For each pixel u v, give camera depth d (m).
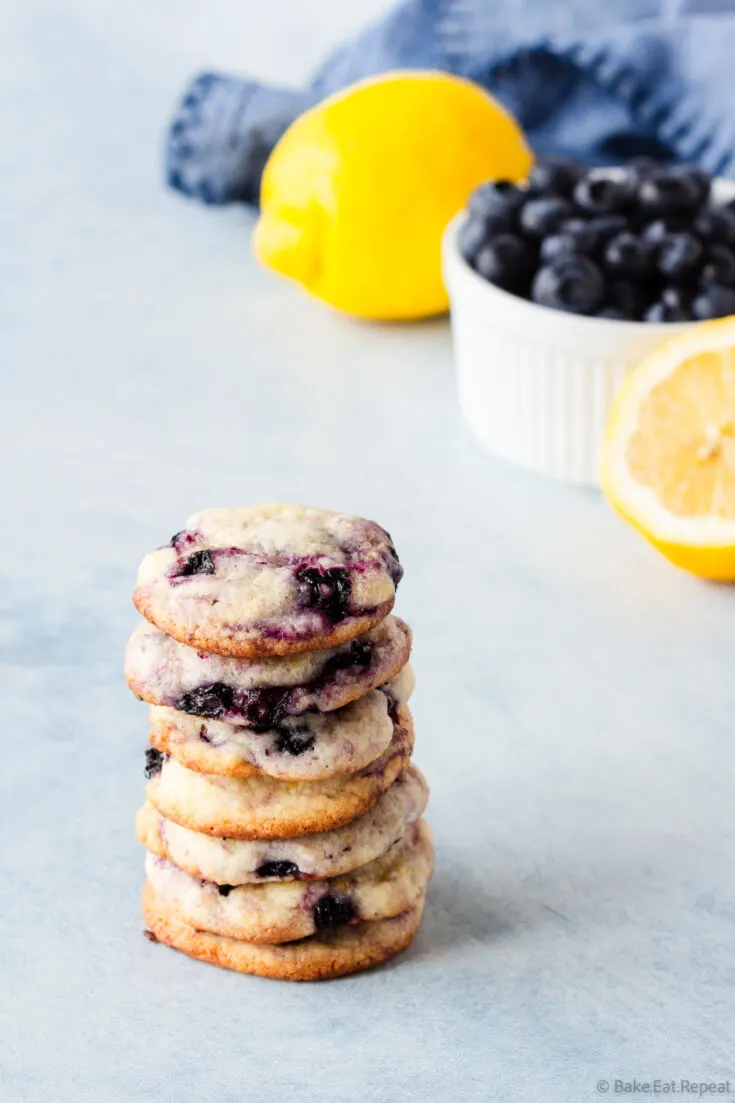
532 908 0.55
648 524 0.64
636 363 0.66
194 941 0.54
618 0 0.83
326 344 0.76
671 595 0.64
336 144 0.72
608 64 0.79
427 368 0.74
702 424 0.64
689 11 0.83
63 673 0.62
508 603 0.64
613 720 0.60
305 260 0.74
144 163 0.90
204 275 0.81
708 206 0.68
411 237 0.73
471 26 0.83
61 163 0.90
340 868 0.54
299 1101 0.52
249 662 0.53
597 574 0.65
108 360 0.75
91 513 0.68
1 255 0.82
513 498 0.68
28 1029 0.53
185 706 0.53
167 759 0.54
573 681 0.61
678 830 0.57
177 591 0.53
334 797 0.53
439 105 0.73
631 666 0.62
